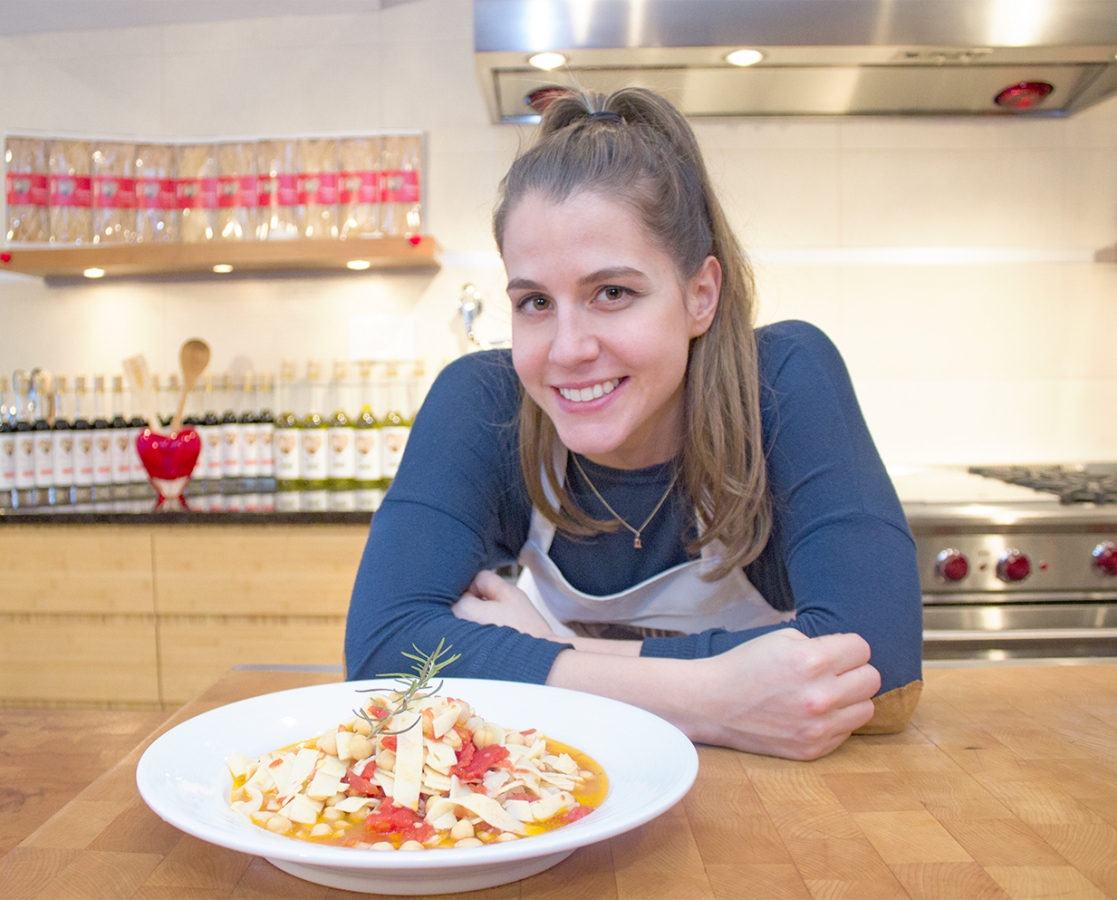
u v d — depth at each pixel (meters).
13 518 2.01
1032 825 0.56
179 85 2.65
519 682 0.75
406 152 2.55
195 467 2.46
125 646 2.02
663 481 0.99
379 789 0.57
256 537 1.98
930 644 1.83
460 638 0.83
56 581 2.02
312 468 2.43
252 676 0.93
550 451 0.98
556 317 0.80
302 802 0.55
